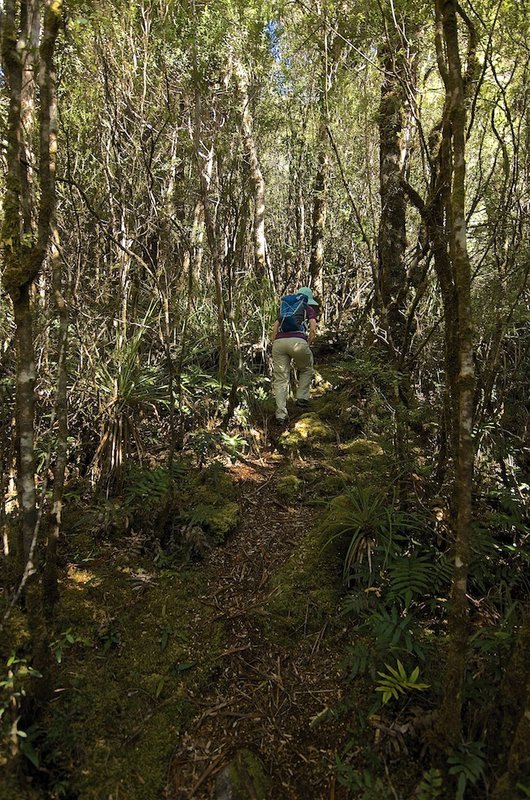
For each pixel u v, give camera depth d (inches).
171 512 147.9
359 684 101.3
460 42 157.2
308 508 159.8
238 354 213.3
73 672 101.7
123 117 165.3
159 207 176.1
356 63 197.2
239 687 105.3
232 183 196.7
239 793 85.0
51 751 87.0
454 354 116.9
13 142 87.0
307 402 229.0
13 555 118.4
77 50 145.6
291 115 250.8
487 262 139.7
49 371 158.4
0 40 84.3
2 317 139.3
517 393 161.8
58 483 103.1
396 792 81.0
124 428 158.7
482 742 80.9
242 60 203.5
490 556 119.4
